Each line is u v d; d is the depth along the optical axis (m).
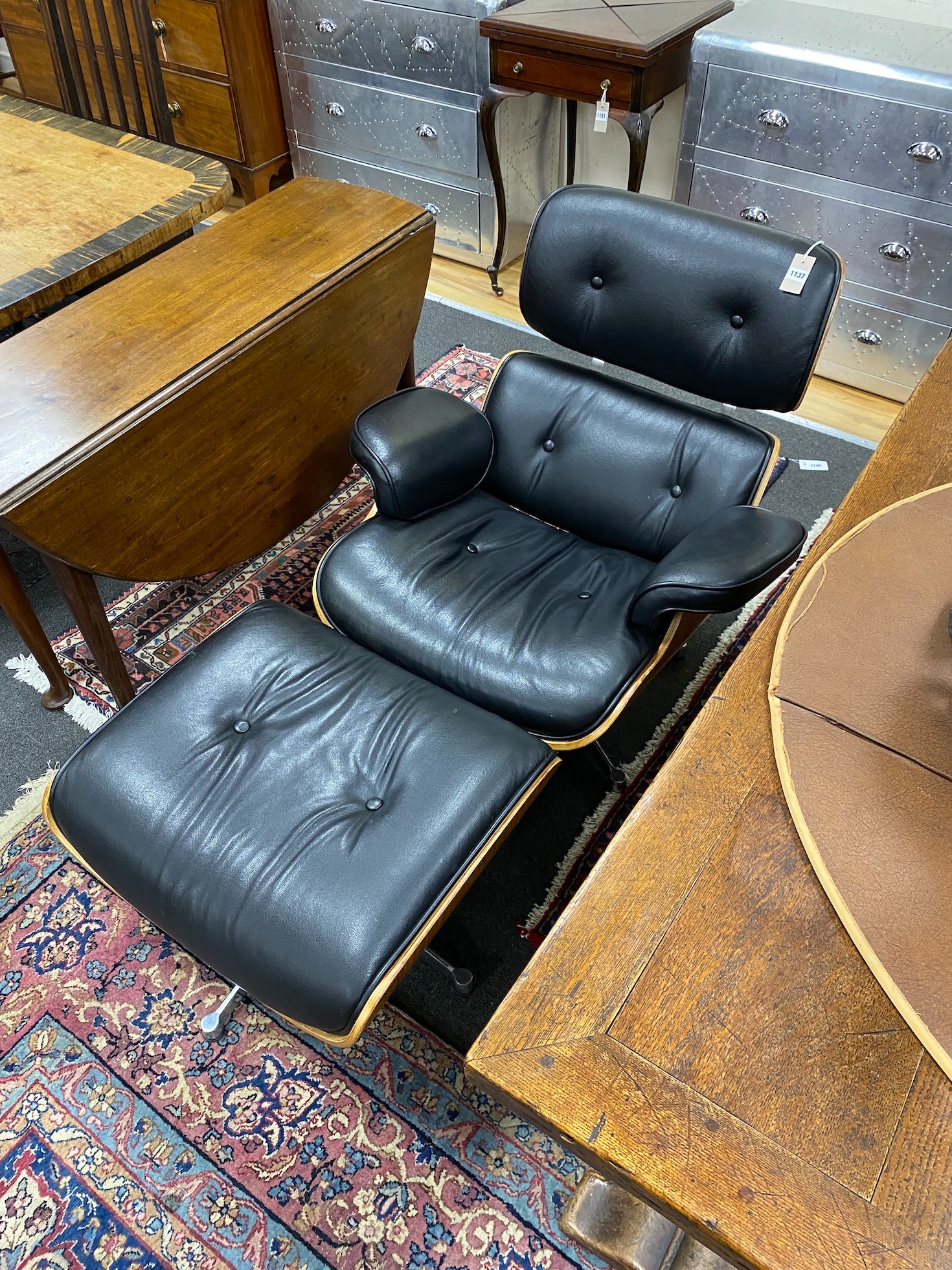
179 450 1.48
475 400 2.49
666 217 1.47
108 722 1.29
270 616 1.44
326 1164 1.23
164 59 3.03
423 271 1.90
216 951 1.11
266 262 1.69
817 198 2.32
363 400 1.90
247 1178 1.22
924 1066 0.67
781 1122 0.64
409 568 1.51
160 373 1.44
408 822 1.15
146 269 1.67
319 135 3.15
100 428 1.35
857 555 1.06
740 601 1.27
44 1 2.25
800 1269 0.58
